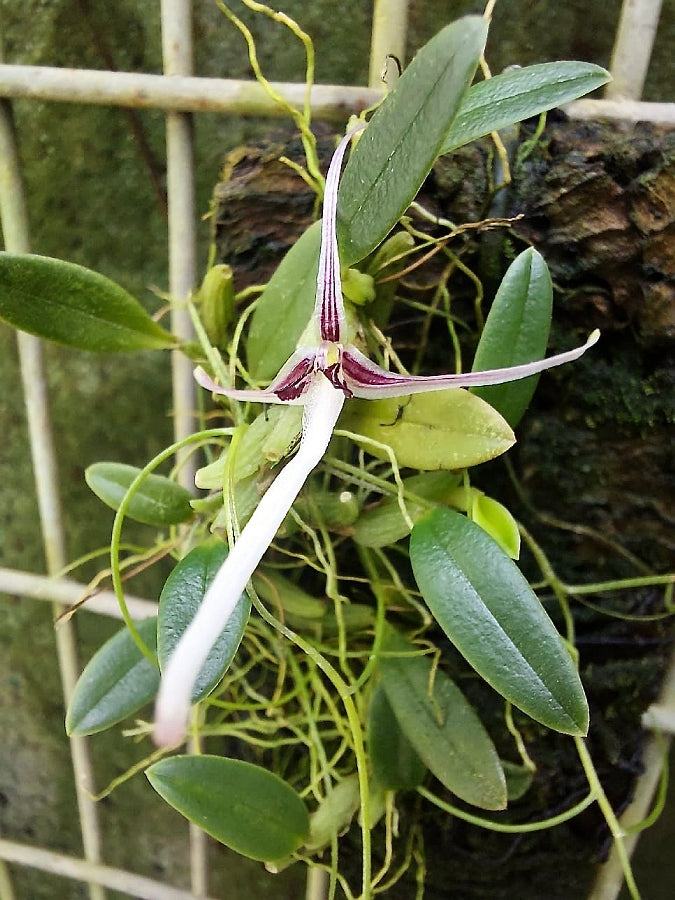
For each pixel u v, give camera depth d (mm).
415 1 192
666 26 188
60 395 242
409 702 185
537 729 215
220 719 217
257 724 212
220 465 165
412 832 219
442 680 187
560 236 178
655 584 204
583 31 190
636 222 173
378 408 162
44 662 277
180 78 184
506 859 227
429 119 132
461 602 149
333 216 126
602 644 209
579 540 203
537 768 218
